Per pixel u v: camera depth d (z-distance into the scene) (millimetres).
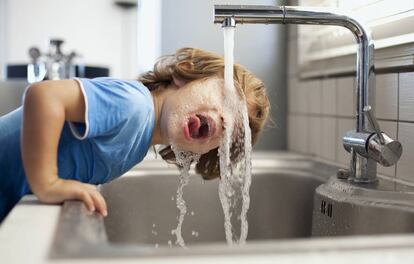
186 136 738
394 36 774
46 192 542
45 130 566
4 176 684
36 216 460
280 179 954
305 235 909
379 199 644
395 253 341
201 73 760
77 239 371
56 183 554
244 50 1240
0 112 1408
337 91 983
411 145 735
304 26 1146
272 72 1261
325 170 924
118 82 680
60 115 583
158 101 768
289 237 926
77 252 337
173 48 1270
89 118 614
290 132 1252
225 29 680
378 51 829
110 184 850
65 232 394
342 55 962
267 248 341
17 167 679
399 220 606
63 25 2211
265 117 814
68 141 672
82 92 616
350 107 925
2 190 683
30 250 348
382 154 647
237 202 899
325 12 687
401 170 759
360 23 695
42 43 2197
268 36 1248
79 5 2213
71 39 2217
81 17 2217
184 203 923
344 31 948
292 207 936
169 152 838
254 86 795
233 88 729
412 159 732
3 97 1415
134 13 2232
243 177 812
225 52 694
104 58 2236
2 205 681
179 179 926
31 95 584
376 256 336
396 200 636
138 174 914
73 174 687
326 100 1037
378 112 829
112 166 723
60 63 1550
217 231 934
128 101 650
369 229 634
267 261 324
